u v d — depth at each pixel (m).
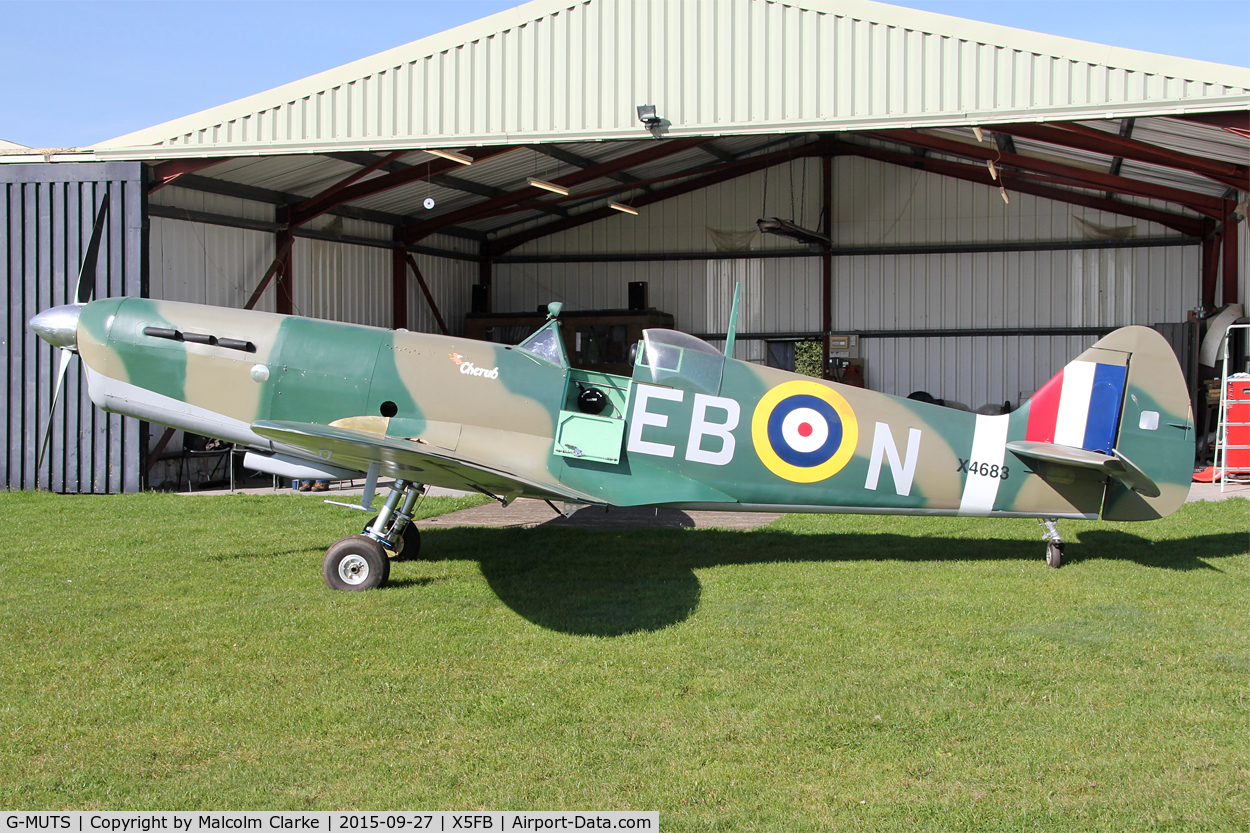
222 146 11.60
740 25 10.70
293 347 7.19
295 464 7.59
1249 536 8.38
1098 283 18.66
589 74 11.02
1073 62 9.74
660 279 21.20
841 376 19.86
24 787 3.52
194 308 7.48
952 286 19.52
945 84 10.15
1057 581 6.75
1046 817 3.37
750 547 8.06
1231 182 11.85
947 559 7.53
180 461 13.55
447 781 3.60
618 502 6.95
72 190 11.76
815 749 3.91
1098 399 7.19
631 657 5.04
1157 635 5.43
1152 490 6.99
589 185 19.50
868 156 19.80
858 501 7.28
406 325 19.00
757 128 10.67
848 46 10.41
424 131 11.34
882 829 3.29
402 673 4.76
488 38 11.19
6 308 11.85
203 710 4.26
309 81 11.50
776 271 20.53
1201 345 15.47
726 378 7.20
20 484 11.87
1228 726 4.15
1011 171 17.73
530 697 4.44
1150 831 3.29
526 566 7.30
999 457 7.24
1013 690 4.57
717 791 3.54
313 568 7.11
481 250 21.97
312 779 3.61
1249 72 9.21
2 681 4.59
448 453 6.67
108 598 6.18
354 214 17.23
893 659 5.01
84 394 11.70
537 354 7.18
